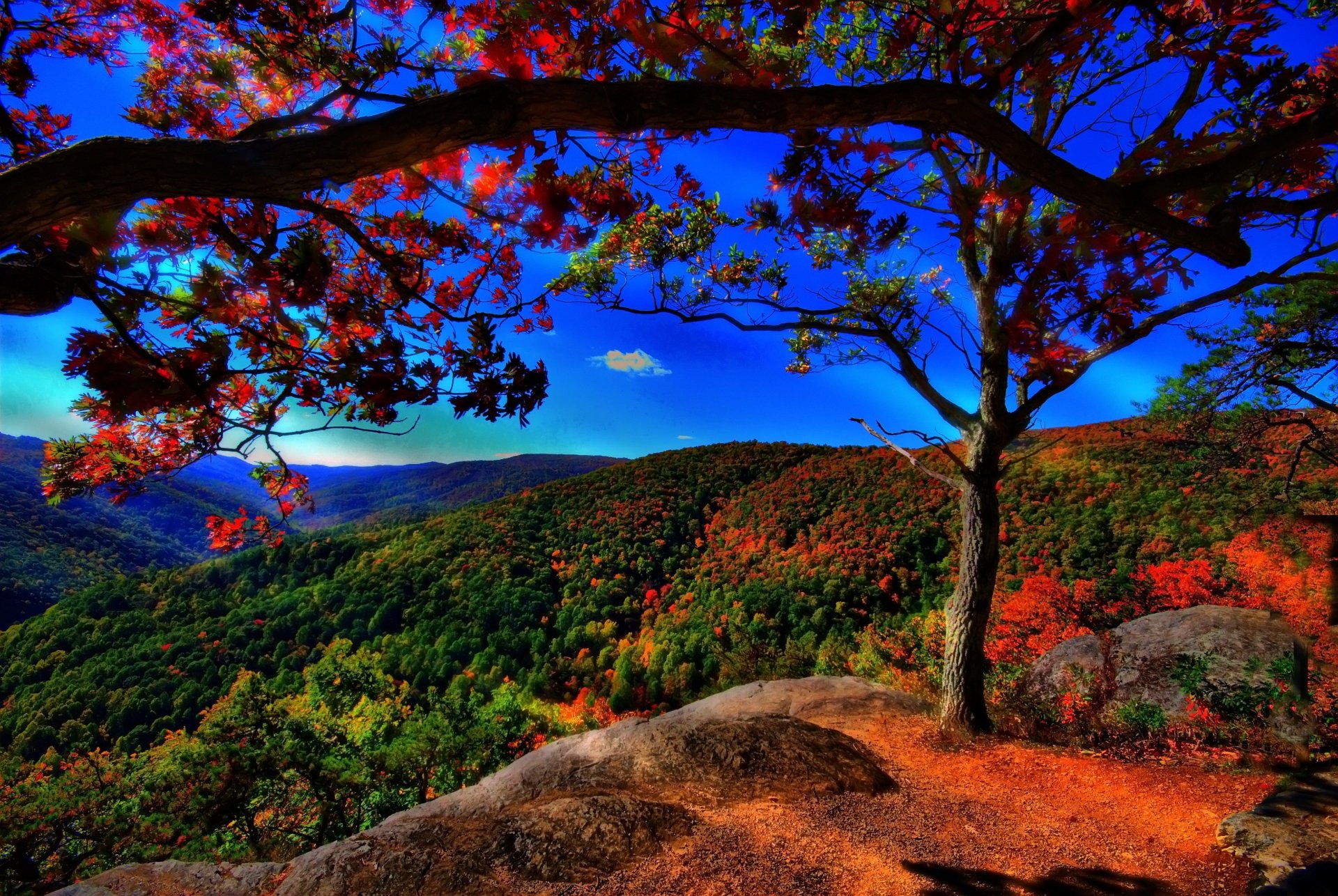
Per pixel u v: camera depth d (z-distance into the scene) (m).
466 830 3.55
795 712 6.23
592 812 3.59
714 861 3.22
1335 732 4.11
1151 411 7.57
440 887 2.99
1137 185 1.43
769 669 16.61
